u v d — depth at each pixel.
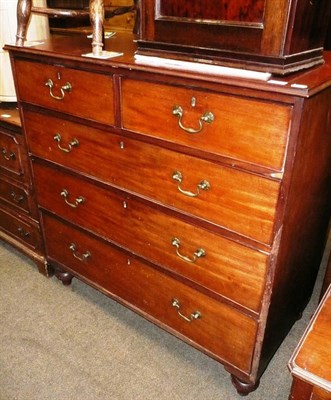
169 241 1.24
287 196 0.93
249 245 1.04
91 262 1.58
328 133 1.07
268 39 0.87
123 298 1.54
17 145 1.58
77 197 1.45
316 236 1.39
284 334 1.43
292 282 1.28
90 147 1.29
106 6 1.71
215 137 0.97
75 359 1.44
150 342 1.52
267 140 0.90
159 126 1.07
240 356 1.24
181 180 1.10
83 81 1.18
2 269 1.88
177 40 1.02
